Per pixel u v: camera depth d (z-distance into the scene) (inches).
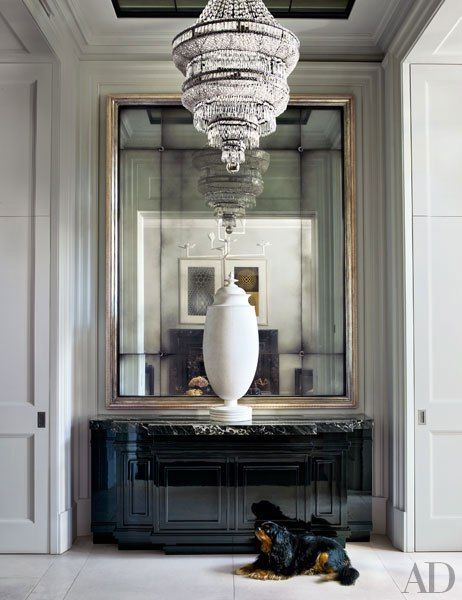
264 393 206.1
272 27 141.6
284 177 208.5
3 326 191.0
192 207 207.8
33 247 191.2
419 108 192.5
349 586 162.4
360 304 208.5
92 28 202.7
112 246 205.3
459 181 192.5
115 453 193.9
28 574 171.3
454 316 191.2
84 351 205.6
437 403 189.9
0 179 191.8
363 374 207.6
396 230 195.6
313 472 188.7
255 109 145.1
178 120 208.5
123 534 189.6
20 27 171.2
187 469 187.0
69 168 198.1
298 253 207.6
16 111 192.4
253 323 196.4
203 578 168.4
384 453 206.2
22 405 189.5
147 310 206.5
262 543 173.5
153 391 205.6
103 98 210.1
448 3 158.1
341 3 193.5
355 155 209.3
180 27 202.4
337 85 211.2
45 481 188.9
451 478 189.5
